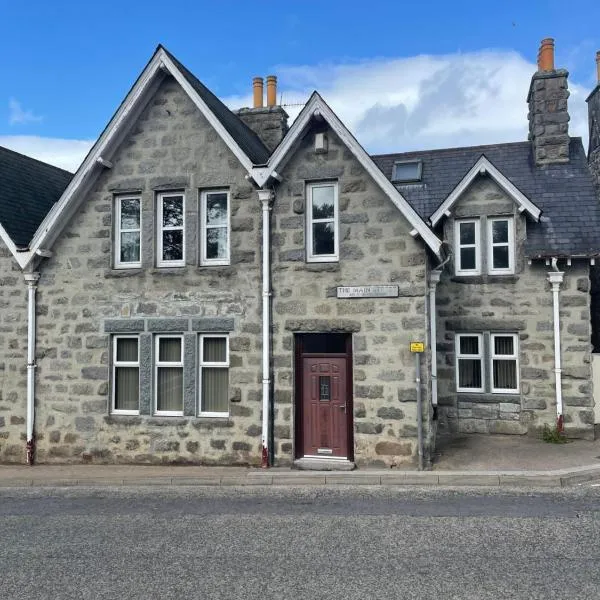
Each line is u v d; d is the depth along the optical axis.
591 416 14.35
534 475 10.76
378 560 7.09
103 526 8.85
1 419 13.95
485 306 15.28
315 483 11.18
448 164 18.02
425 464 11.58
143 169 13.36
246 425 12.48
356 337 12.05
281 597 6.16
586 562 6.85
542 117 16.72
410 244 11.88
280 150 12.24
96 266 13.54
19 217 14.81
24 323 13.95
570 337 14.59
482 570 6.70
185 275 13.01
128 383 13.51
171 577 6.79
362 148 11.95
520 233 15.03
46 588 6.58
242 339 12.62
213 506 9.80
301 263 12.39
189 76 13.59
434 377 13.34
